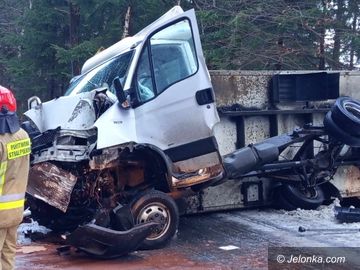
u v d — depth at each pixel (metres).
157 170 6.89
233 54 15.76
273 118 8.78
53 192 6.38
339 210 8.05
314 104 9.07
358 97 9.34
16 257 6.31
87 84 7.81
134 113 6.62
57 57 16.89
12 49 22.83
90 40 16.66
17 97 21.67
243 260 6.07
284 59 16.06
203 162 6.94
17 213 4.56
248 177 8.51
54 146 6.50
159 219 6.64
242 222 8.05
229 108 8.48
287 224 7.87
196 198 8.33
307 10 15.74
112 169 6.79
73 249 6.57
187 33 6.86
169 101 6.78
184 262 6.04
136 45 7.16
